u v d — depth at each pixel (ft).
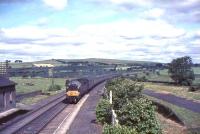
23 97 194.39
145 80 405.80
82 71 547.90
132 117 76.28
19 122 117.19
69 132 96.48
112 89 123.34
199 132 98.68
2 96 145.38
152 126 76.33
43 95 230.68
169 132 101.19
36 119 123.03
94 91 261.24
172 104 173.99
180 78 359.66
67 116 130.52
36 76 501.97
